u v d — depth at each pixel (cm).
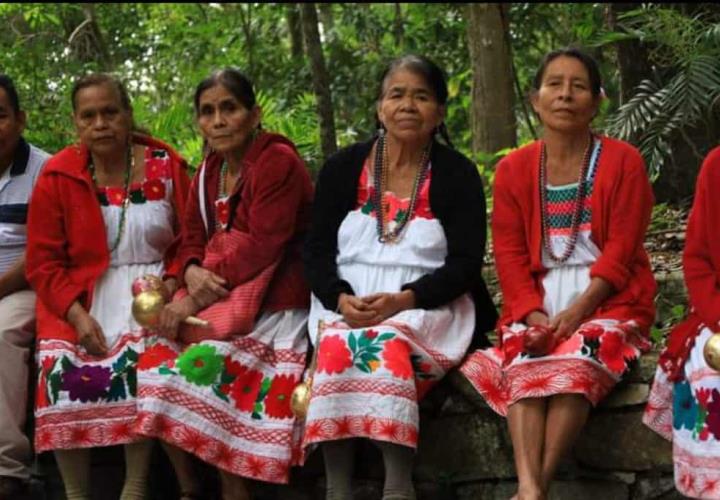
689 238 369
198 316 423
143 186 453
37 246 446
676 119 571
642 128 591
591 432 397
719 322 355
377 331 390
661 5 652
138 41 1150
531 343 374
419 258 412
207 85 435
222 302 424
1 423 443
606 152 403
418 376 399
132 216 449
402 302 400
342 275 418
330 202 423
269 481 410
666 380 371
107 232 448
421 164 420
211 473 450
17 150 482
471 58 870
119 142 449
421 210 416
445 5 1021
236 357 418
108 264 446
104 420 427
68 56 910
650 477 389
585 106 402
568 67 403
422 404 422
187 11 1156
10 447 444
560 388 369
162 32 1153
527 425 374
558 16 976
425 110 414
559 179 407
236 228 435
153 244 451
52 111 776
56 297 439
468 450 415
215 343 415
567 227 401
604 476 396
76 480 435
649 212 402
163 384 408
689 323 369
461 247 409
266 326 427
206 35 1118
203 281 425
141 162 457
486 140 858
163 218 454
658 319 502
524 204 407
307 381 403
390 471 386
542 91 405
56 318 443
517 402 377
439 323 404
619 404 392
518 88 859
